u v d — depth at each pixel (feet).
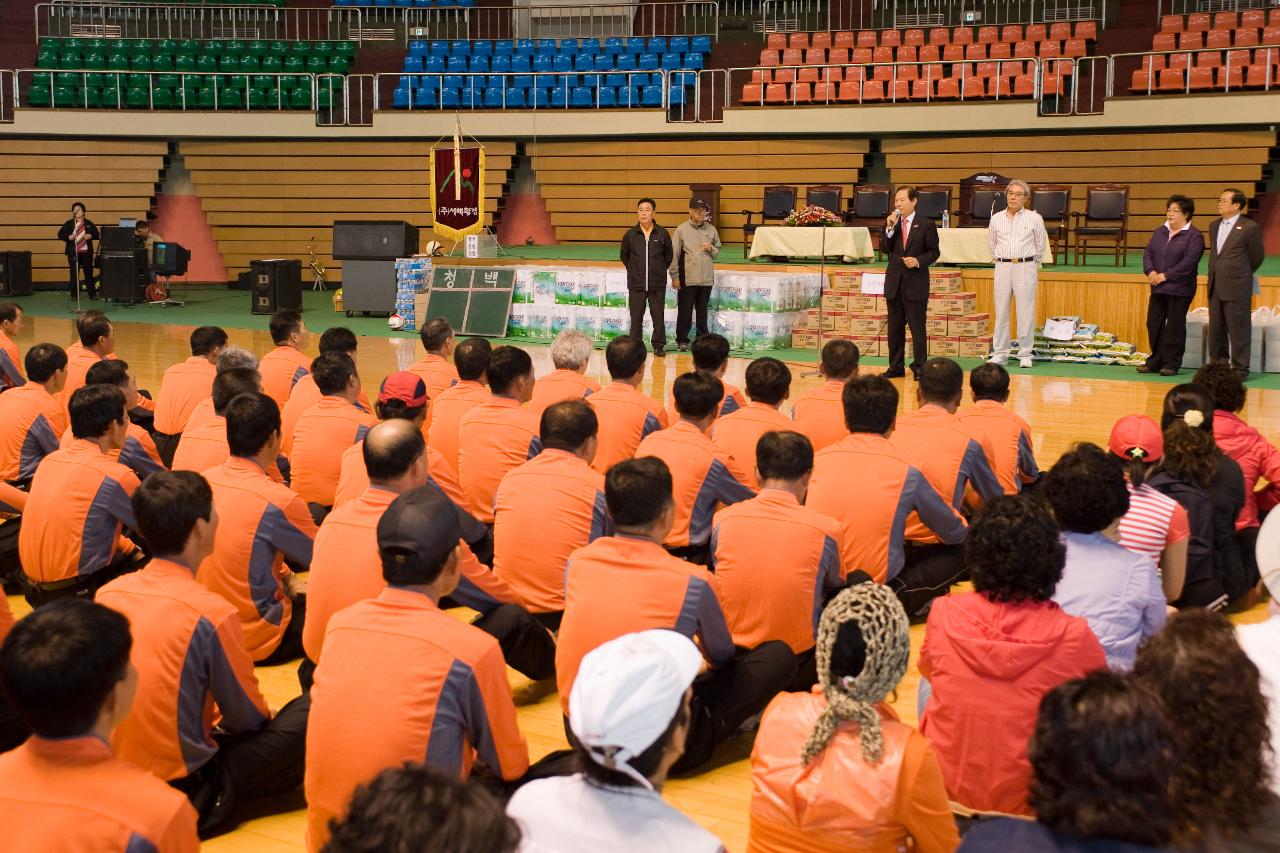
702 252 39.34
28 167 65.67
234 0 73.67
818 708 7.76
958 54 59.57
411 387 16.67
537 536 13.33
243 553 12.91
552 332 44.55
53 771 6.53
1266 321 34.63
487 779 9.86
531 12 73.97
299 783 10.98
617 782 5.96
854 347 19.47
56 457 14.49
